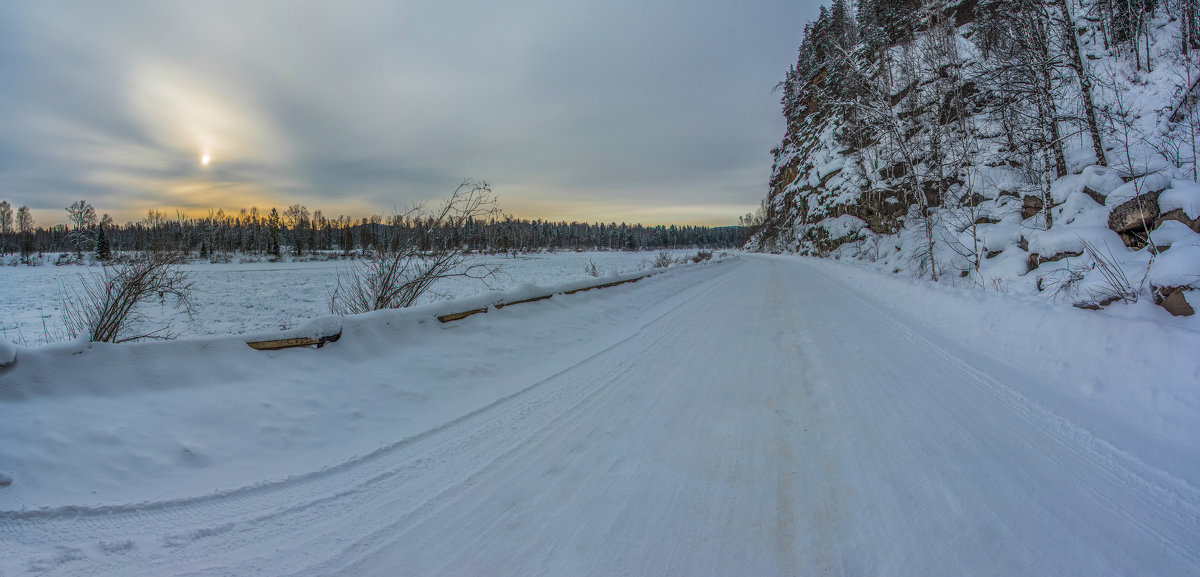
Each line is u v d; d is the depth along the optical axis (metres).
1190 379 4.01
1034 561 2.11
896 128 15.05
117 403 3.29
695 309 10.62
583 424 3.86
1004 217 14.84
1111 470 3.06
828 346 6.73
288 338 4.47
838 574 2.02
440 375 5.00
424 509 2.61
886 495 2.68
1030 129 13.18
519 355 6.09
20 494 2.42
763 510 2.54
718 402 4.35
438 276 7.84
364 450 3.38
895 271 19.17
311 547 2.26
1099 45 16.77
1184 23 12.73
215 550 2.23
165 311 12.93
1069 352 5.41
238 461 3.08
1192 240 6.32
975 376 5.20
